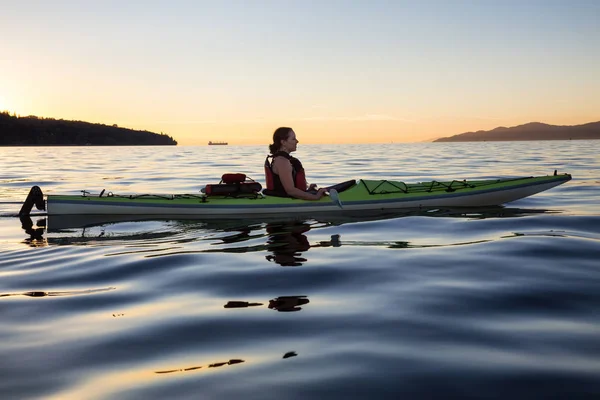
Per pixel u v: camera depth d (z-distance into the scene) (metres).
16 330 2.27
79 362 1.90
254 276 3.17
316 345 2.03
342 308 2.50
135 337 2.15
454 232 4.76
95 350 2.02
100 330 2.25
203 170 17.06
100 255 3.93
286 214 5.94
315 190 6.08
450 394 1.60
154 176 14.24
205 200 6.08
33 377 1.78
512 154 29.97
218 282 3.05
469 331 2.16
